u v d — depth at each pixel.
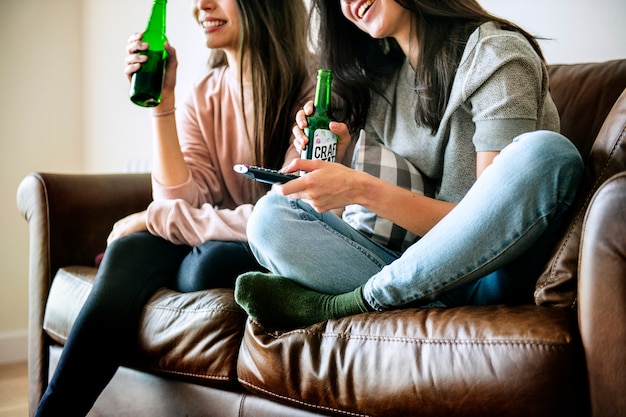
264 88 1.60
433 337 0.93
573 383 0.82
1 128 2.71
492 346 0.87
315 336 1.06
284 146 1.62
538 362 0.83
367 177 1.09
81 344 1.28
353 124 1.43
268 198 1.17
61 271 1.64
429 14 1.23
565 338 0.82
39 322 1.66
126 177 1.87
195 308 1.28
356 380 0.99
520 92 1.09
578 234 0.93
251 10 1.58
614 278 0.79
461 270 0.98
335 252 1.13
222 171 1.73
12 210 2.72
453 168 1.20
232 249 1.41
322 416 1.05
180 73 2.61
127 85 2.70
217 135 1.72
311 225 1.14
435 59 1.21
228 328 1.23
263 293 1.13
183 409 1.28
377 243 1.23
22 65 2.76
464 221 0.96
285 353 1.08
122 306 1.33
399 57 1.39
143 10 2.62
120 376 1.39
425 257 0.98
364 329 1.02
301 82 1.64
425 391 0.91
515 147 0.95
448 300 1.12
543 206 0.93
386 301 1.04
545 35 1.69
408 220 1.11
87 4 2.93
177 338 1.27
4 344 2.63
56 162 2.89
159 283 1.43
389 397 0.95
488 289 1.06
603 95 1.39
